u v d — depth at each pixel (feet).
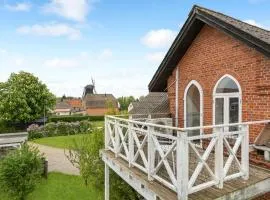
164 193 16.55
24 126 148.05
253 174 19.79
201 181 17.80
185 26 29.78
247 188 17.60
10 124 145.18
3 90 144.77
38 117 151.74
